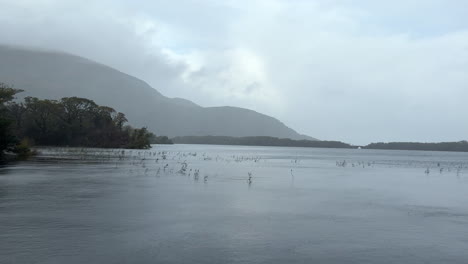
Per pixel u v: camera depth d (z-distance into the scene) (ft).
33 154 238.27
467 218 65.67
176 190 92.99
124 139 453.17
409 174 169.17
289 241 48.88
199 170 160.04
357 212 69.41
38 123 413.59
